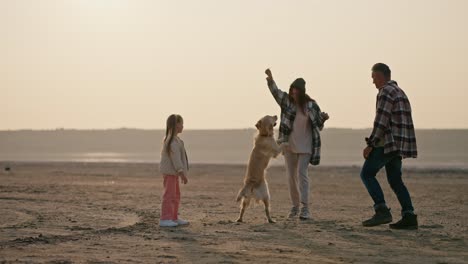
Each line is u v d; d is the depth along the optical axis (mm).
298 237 9867
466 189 21938
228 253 8492
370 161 10672
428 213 13891
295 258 8156
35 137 160250
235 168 38719
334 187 23219
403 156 10492
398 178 10695
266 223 11664
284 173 34094
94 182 24938
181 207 15156
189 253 8500
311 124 12172
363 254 8453
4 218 12859
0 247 9000
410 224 10672
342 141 136125
